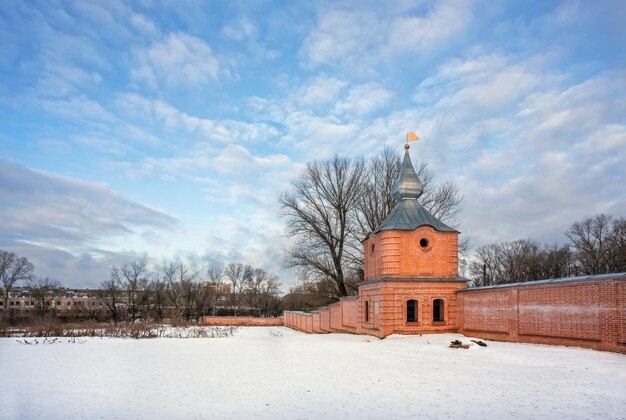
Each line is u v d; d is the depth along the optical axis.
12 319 65.56
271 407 12.96
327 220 51.22
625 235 69.19
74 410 12.99
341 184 51.62
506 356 21.61
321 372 18.56
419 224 34.62
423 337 30.62
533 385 15.21
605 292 21.98
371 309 36.00
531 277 76.81
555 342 24.67
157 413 12.55
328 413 12.27
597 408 12.35
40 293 86.50
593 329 22.55
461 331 32.72
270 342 32.84
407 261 33.91
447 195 51.81
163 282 92.19
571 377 16.41
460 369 18.70
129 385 16.28
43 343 31.95
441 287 33.59
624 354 20.92
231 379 17.22
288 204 51.88
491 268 90.69
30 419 12.19
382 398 13.80
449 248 34.69
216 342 33.25
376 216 51.50
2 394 14.98
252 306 106.12
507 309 28.20
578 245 74.69
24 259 86.06
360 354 24.33
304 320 57.66
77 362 22.09
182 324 59.91
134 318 86.12
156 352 26.31
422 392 14.50
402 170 37.34
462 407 12.63
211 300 103.38
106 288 89.12
